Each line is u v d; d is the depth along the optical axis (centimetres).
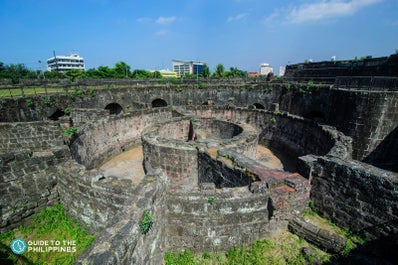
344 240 718
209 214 748
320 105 2470
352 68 2552
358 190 776
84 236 889
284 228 825
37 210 973
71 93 2545
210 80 3991
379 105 1580
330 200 854
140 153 1977
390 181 699
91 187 848
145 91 3083
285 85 2827
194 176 1344
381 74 2236
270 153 1969
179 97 3212
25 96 2242
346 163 819
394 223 702
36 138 1747
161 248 725
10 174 895
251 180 898
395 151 1644
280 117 2009
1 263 758
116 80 3734
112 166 1747
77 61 13488
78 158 1469
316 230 763
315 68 3123
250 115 2270
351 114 1709
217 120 1956
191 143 1362
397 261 701
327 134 1455
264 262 707
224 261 738
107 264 420
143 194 636
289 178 855
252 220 773
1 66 5531
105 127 1861
